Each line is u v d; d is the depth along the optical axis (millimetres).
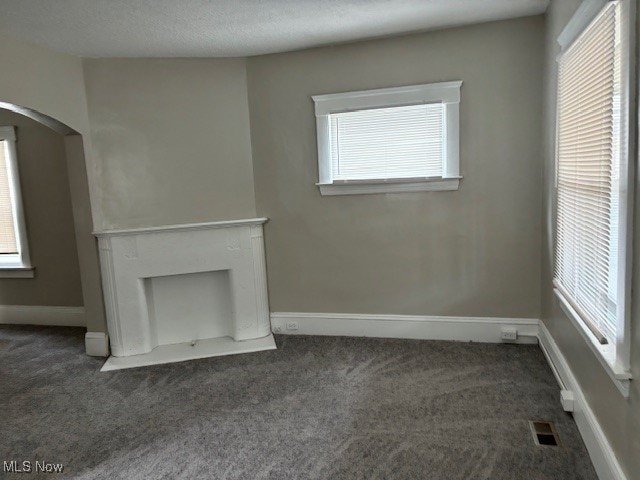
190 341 3924
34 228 4422
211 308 3936
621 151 1643
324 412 2709
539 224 3371
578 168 2291
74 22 2770
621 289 1675
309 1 2629
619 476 1750
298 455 2316
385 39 3443
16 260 4574
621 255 1665
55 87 3266
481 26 3271
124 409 2871
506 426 2467
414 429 2490
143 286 3695
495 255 3492
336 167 3670
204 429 2598
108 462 2336
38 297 4551
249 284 3846
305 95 3656
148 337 3740
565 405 2490
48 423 2738
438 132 3441
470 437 2389
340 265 3814
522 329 3510
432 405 2723
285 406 2801
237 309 3846
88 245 3623
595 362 2094
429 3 2785
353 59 3523
